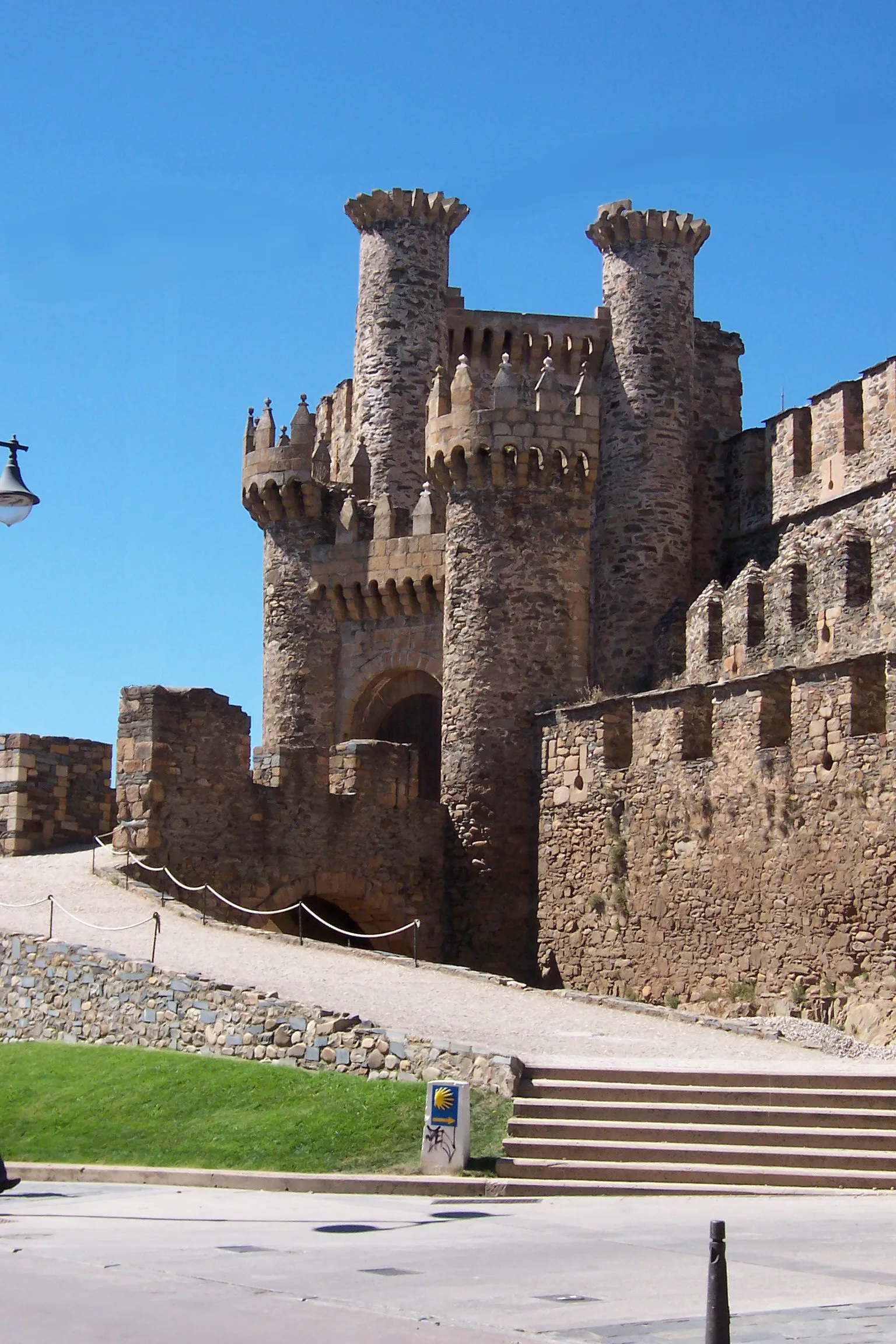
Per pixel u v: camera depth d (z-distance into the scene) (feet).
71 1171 79.20
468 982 107.45
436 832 152.66
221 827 138.10
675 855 133.59
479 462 156.25
